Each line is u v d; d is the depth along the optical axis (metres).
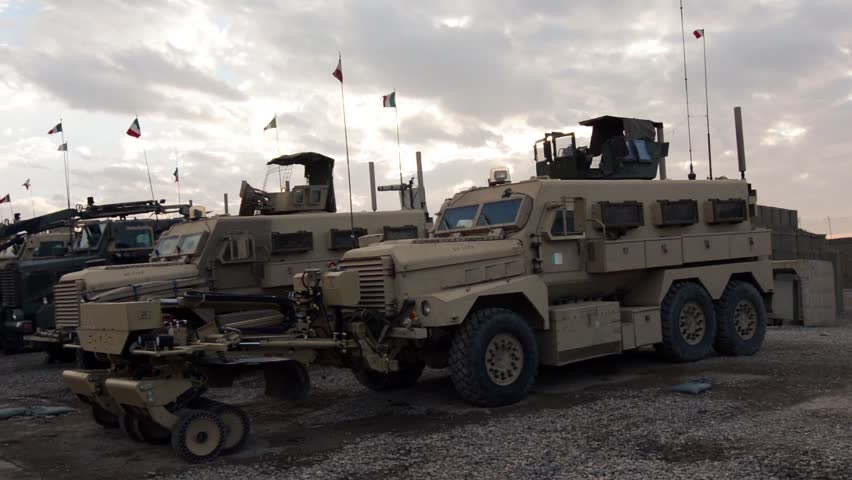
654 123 11.10
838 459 5.14
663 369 9.45
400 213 13.59
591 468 5.30
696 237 10.05
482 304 8.09
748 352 10.34
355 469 5.64
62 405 9.36
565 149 10.61
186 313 7.22
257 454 6.30
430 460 5.78
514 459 5.65
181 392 6.25
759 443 5.67
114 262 15.31
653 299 9.62
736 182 10.97
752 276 10.88
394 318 7.71
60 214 18.92
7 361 14.91
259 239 11.93
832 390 7.58
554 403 7.71
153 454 6.52
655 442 5.88
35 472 6.08
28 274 15.27
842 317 16.50
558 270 8.77
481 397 7.54
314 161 14.73
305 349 7.20
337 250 12.69
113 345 6.46
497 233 8.61
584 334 8.59
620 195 9.52
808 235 17.91
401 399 8.45
